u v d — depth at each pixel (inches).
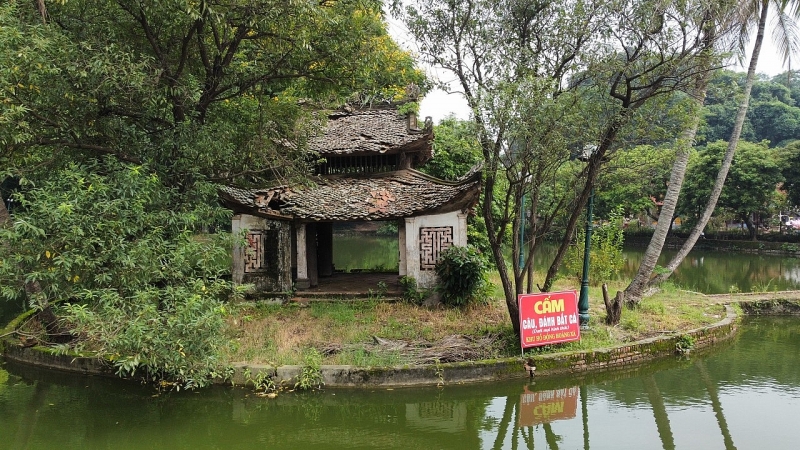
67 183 316.2
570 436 306.2
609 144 380.5
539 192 412.5
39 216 299.7
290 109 471.2
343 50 414.0
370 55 424.2
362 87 474.9
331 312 483.5
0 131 308.5
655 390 375.2
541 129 344.8
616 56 368.5
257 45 446.0
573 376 386.3
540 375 380.5
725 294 656.4
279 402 339.9
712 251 1385.3
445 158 791.7
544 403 357.4
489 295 522.6
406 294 516.4
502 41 374.3
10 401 347.6
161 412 331.3
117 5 392.5
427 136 561.6
